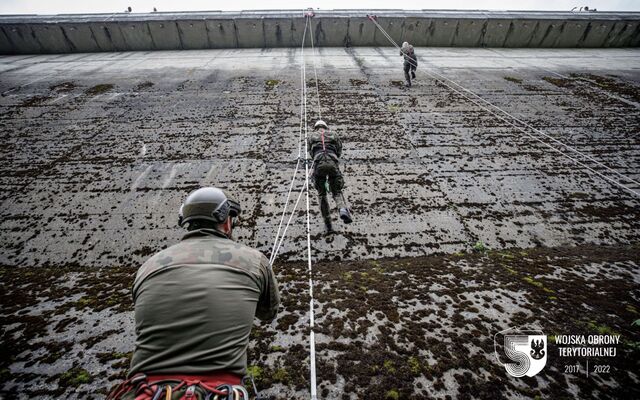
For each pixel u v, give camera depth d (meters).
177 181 4.30
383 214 3.81
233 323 1.19
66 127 5.59
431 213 3.83
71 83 7.57
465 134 5.46
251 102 6.54
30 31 10.17
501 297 2.63
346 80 7.74
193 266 1.25
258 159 4.77
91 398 1.87
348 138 5.31
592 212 3.86
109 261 3.19
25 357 2.14
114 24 10.38
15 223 3.62
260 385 1.91
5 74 8.17
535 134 5.46
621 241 3.47
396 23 10.89
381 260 3.22
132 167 4.56
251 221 3.67
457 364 2.04
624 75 8.46
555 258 3.19
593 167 4.64
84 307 2.59
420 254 3.30
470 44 11.38
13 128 5.52
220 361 1.13
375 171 4.55
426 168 4.62
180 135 5.37
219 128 5.59
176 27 10.56
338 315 2.45
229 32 10.75
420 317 2.43
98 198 3.99
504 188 4.23
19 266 3.12
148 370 1.10
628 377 1.96
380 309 2.51
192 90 7.14
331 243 3.41
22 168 4.50
